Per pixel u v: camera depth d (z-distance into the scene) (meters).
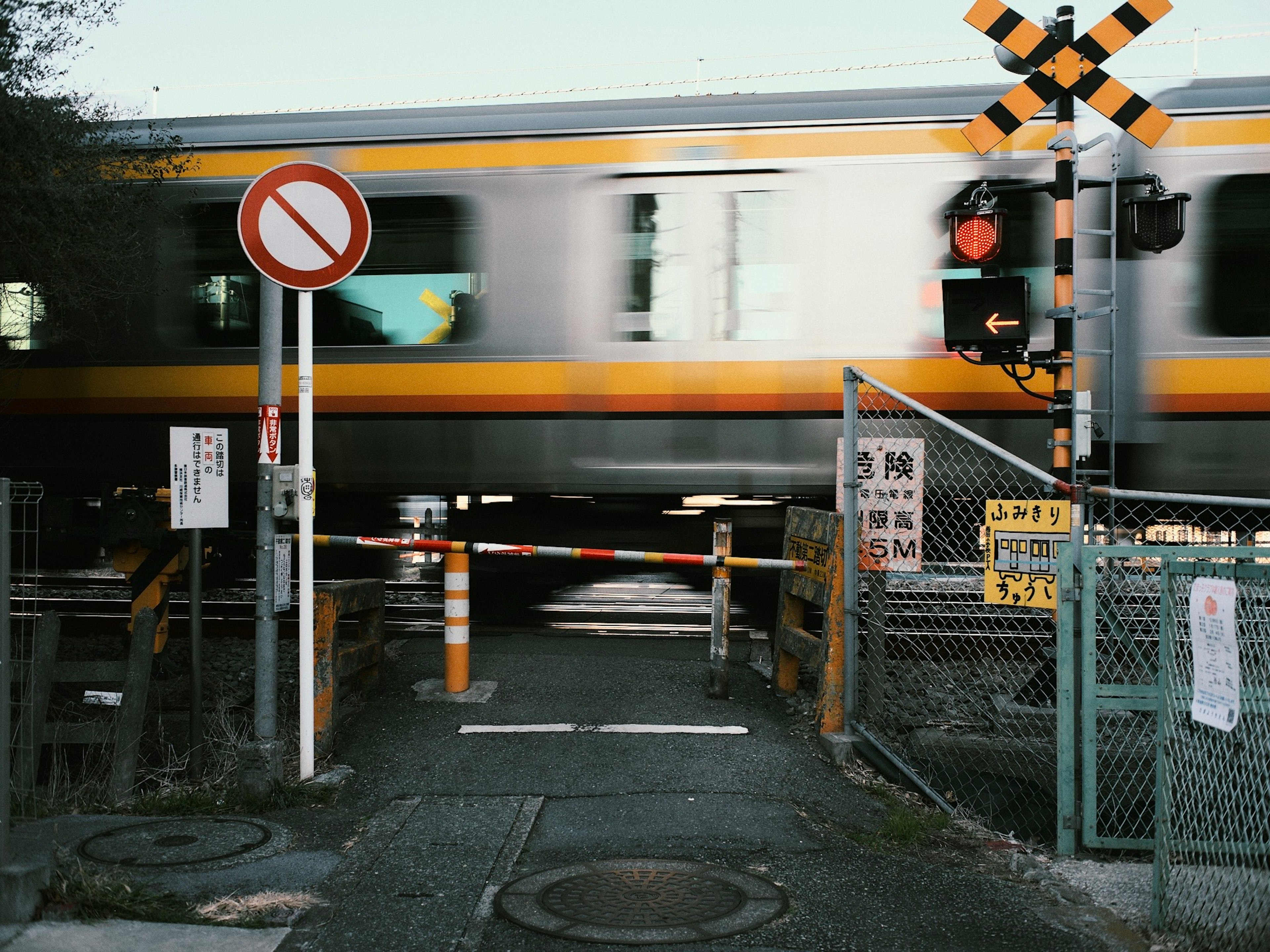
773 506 8.09
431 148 7.54
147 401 7.80
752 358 7.23
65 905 3.20
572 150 7.40
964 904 3.44
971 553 6.91
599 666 6.31
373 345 7.59
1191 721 3.23
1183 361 6.97
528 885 3.55
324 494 7.76
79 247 6.16
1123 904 3.45
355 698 5.70
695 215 7.29
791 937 3.19
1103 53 5.36
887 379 7.12
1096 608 4.39
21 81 5.57
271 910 3.32
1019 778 4.94
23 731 4.43
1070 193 5.41
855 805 4.40
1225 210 6.97
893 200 7.14
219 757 4.95
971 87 7.20
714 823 4.13
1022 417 7.04
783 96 7.30
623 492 7.36
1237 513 6.98
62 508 7.87
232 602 8.52
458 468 7.52
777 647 5.92
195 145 7.66
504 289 7.45
